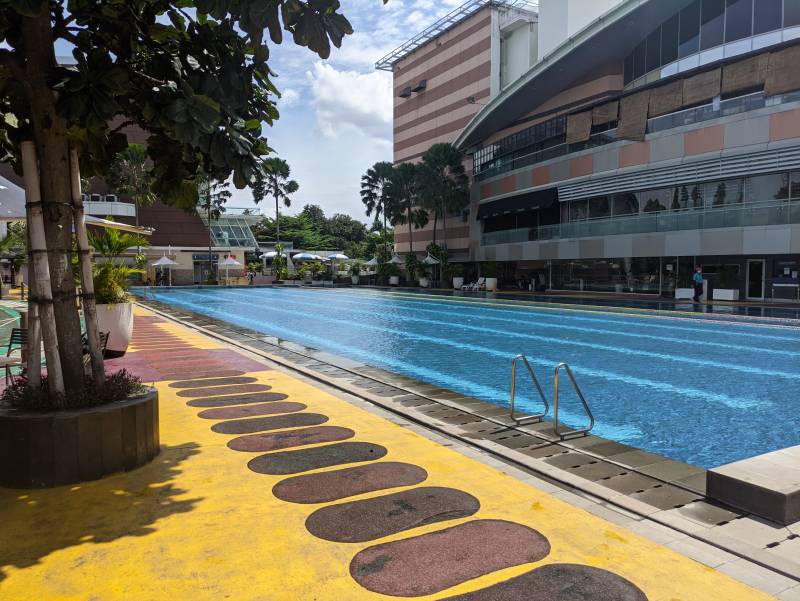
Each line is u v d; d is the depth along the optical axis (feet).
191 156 14.05
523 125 132.87
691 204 87.04
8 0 9.57
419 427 19.35
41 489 12.96
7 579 9.22
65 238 13.84
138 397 14.94
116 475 13.94
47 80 12.14
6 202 39.24
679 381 30.19
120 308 33.81
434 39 172.55
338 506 12.39
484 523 11.66
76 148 14.65
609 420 22.25
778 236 73.67
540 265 121.90
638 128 92.79
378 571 9.66
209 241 173.99
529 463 15.53
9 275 115.34
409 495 13.10
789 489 11.96
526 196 120.06
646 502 13.24
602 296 97.81
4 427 12.87
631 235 92.84
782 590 9.25
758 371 32.91
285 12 10.64
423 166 148.46
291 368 30.83
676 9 94.07
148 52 13.82
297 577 9.45
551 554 10.37
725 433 20.56
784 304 75.72
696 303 80.48
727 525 11.80
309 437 17.67
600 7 124.98
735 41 86.07
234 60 12.96
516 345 44.24
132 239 35.19
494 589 9.14
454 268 143.95
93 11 12.76
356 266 187.01
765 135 76.23
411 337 49.49
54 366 13.47
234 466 14.87
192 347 38.88
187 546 10.45
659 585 9.35
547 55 108.17
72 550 10.21
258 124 14.15
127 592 8.91
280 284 168.76
